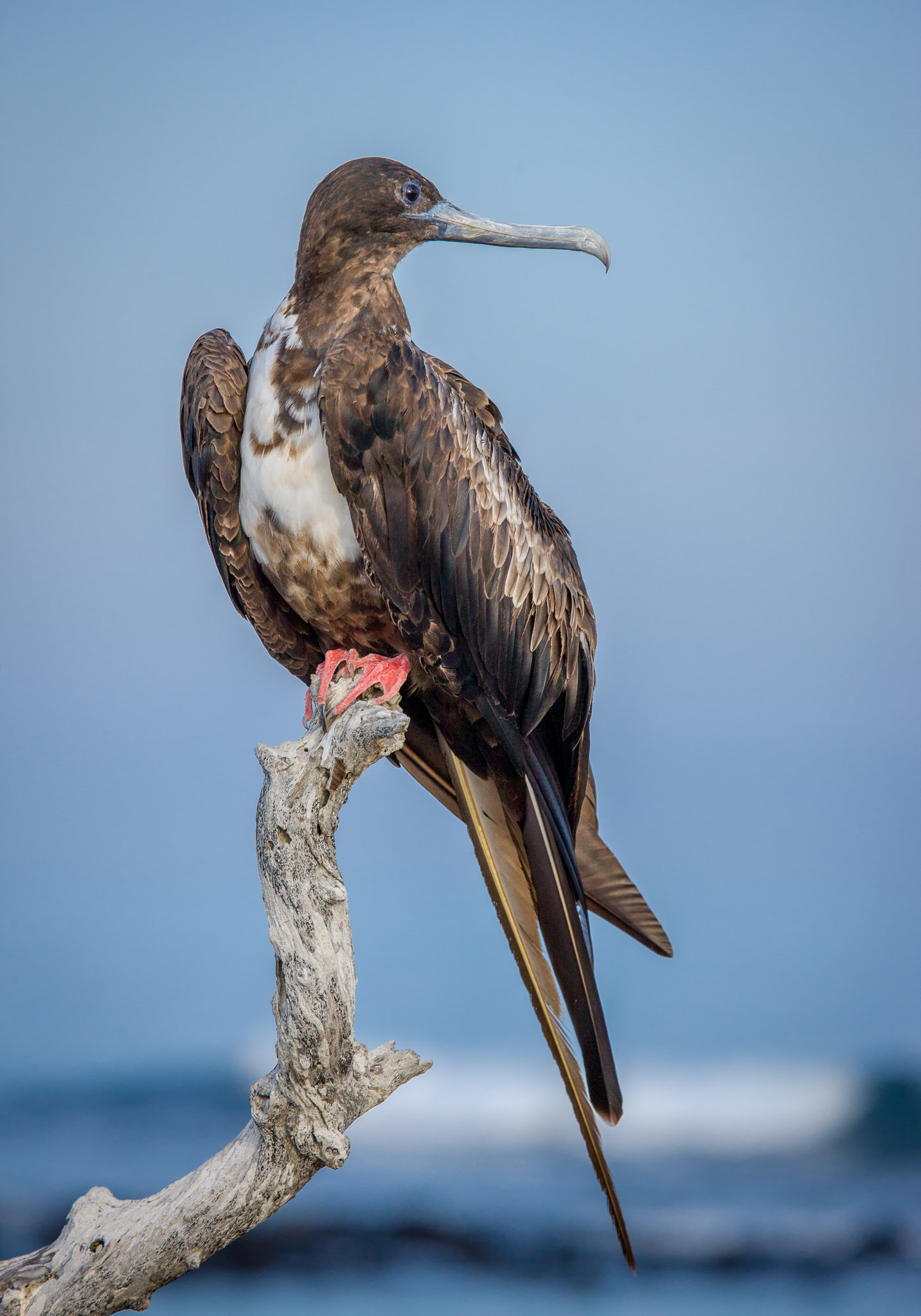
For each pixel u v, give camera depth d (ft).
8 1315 26.25
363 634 34.47
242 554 34.47
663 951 34.01
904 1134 102.06
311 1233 84.79
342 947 25.63
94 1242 26.66
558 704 36.42
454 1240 84.38
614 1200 26.73
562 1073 28.50
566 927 32.17
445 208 34.81
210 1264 81.20
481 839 33.40
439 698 34.32
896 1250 84.89
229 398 33.01
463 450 32.83
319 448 31.91
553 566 35.55
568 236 36.37
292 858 25.67
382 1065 26.22
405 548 32.19
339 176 33.50
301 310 33.12
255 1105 25.99
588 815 36.60
